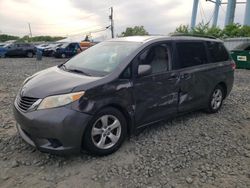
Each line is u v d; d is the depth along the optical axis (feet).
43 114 11.25
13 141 14.07
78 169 11.68
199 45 17.99
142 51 14.25
